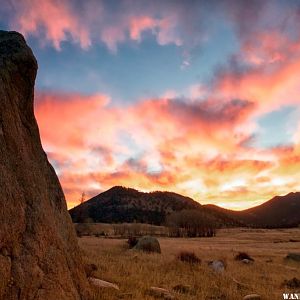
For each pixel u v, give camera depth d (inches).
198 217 5012.3
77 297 367.2
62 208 414.0
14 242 306.2
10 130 348.5
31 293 305.4
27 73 395.5
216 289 615.5
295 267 1275.8
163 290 523.2
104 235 4033.0
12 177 327.9
